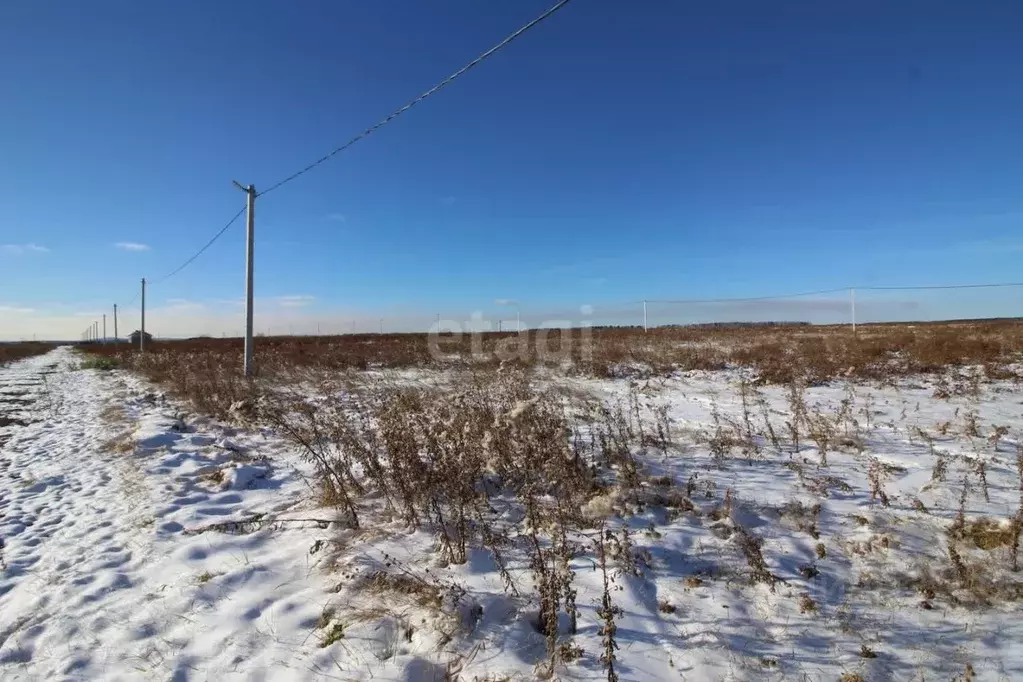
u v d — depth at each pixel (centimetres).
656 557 371
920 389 1008
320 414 780
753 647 291
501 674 274
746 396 1000
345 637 309
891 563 356
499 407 668
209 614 344
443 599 334
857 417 767
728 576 350
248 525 484
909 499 450
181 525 498
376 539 425
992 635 292
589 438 665
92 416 1123
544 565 340
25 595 387
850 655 283
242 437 840
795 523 414
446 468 452
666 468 553
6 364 3322
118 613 354
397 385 1066
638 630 304
